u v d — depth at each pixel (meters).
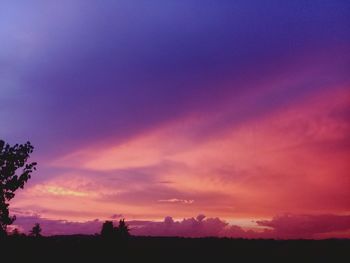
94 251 52.69
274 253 60.94
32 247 48.88
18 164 39.19
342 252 59.91
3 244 44.91
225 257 58.09
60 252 49.34
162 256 56.44
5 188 38.62
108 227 56.94
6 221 39.09
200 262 54.56
